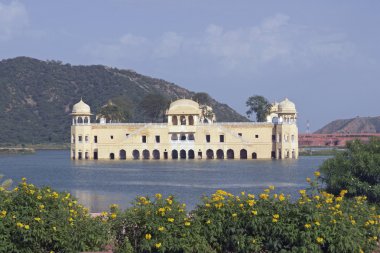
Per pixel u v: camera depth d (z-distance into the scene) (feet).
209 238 94.99
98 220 99.81
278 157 552.41
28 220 92.79
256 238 93.71
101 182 320.50
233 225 94.94
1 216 92.53
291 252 91.86
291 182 311.06
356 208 103.86
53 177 360.69
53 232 93.20
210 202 98.48
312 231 91.45
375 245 101.14
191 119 564.30
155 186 293.43
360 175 172.35
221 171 395.55
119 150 559.79
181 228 93.66
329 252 93.56
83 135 561.43
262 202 96.53
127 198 238.27
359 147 185.88
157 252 92.79
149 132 558.97
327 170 176.04
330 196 100.94
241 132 558.56
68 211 97.45
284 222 93.25
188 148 557.74
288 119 558.15
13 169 448.65
